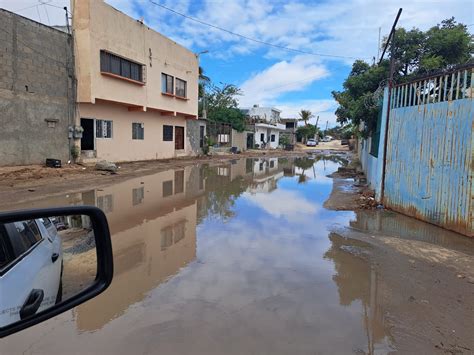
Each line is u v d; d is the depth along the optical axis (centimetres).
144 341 318
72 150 1652
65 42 1588
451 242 635
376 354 305
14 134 1385
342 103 1669
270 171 2012
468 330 347
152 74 2117
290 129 6581
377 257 554
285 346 314
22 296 171
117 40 1800
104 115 1848
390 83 912
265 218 812
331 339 326
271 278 466
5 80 1340
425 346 318
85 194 1045
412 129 825
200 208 912
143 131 2198
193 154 2881
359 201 1012
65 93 1603
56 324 344
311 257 551
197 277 464
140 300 396
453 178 701
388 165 922
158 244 606
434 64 1162
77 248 237
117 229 696
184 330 336
